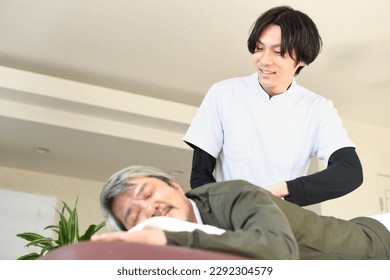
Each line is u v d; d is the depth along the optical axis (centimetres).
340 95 496
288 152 205
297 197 171
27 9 389
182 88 481
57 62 450
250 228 107
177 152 517
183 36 413
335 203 503
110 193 145
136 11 388
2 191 479
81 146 511
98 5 384
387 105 510
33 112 469
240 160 207
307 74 466
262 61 190
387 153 543
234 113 210
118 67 454
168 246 93
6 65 456
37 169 568
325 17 396
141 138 495
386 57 439
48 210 487
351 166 188
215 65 446
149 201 142
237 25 399
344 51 433
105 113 479
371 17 396
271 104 208
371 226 145
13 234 470
